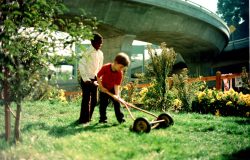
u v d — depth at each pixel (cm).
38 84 490
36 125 694
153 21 3850
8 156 439
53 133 604
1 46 459
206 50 5419
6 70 482
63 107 1198
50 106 1200
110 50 3922
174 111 1328
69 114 999
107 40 3947
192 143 553
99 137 572
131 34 3797
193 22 4316
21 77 471
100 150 481
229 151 488
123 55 737
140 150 488
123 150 477
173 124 737
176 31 4172
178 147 515
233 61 6506
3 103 511
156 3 3634
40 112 1027
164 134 629
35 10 488
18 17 491
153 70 1307
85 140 551
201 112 1312
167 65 1297
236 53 6144
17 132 517
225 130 697
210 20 4531
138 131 646
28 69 487
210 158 445
